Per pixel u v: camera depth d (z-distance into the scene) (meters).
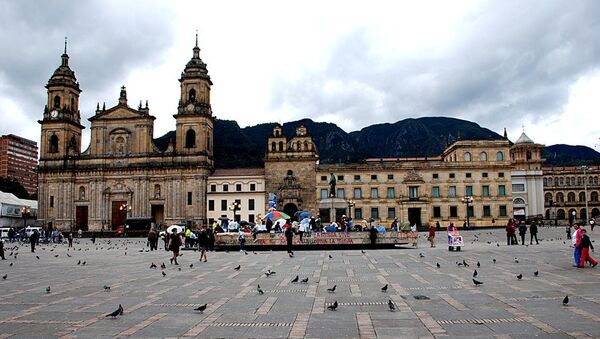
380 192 120.50
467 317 15.80
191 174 122.56
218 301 19.50
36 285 25.22
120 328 14.91
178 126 124.94
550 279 24.19
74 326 15.25
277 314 16.77
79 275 29.89
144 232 111.31
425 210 119.19
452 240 47.41
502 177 121.50
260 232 58.19
